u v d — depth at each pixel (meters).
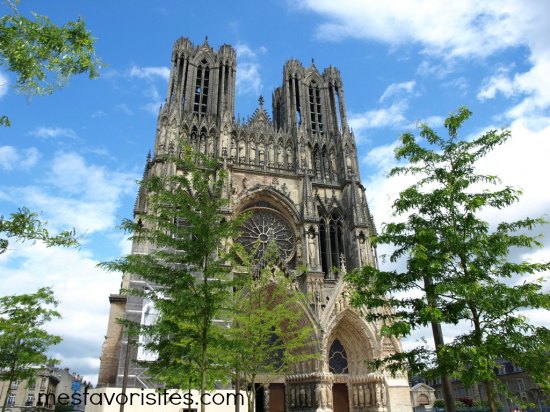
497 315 21.30
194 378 24.19
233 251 26.09
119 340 53.41
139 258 22.45
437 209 24.77
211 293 24.06
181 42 80.88
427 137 26.23
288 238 68.56
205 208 23.69
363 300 24.42
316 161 77.69
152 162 65.69
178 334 21.72
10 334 37.44
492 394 20.86
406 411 55.06
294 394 55.91
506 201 23.95
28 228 14.77
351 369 59.75
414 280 23.95
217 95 77.94
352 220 70.62
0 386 107.62
